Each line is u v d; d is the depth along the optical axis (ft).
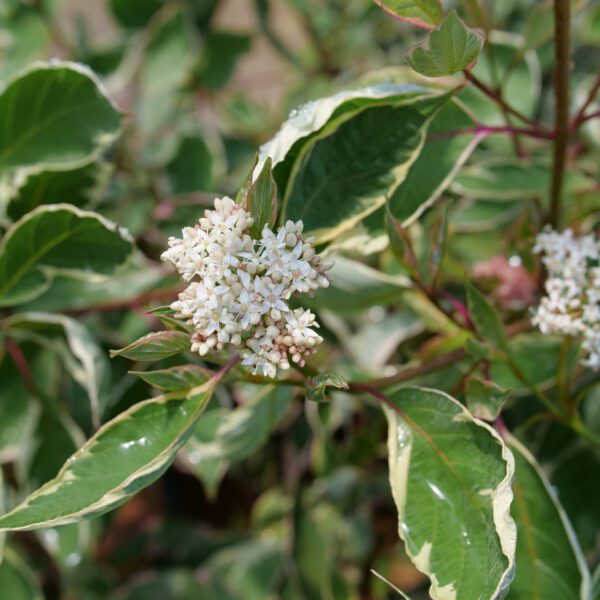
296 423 2.11
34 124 1.56
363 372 1.71
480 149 1.88
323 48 2.52
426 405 1.33
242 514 2.43
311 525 1.97
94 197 1.67
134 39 2.26
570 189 1.66
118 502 1.19
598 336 1.35
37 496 1.22
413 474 1.29
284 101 2.36
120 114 1.58
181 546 2.26
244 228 1.20
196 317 1.17
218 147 2.15
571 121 1.47
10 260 1.54
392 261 1.75
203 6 2.40
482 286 1.65
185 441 1.25
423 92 1.36
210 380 1.28
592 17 1.87
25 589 1.77
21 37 2.13
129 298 1.76
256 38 2.44
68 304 1.80
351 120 1.37
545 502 1.38
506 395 1.31
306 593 1.93
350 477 2.11
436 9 1.33
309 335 1.19
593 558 1.58
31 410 1.77
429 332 1.79
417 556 1.24
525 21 2.25
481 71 1.85
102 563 2.26
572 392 1.50
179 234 1.95
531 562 1.35
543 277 1.52
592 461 1.61
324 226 1.39
